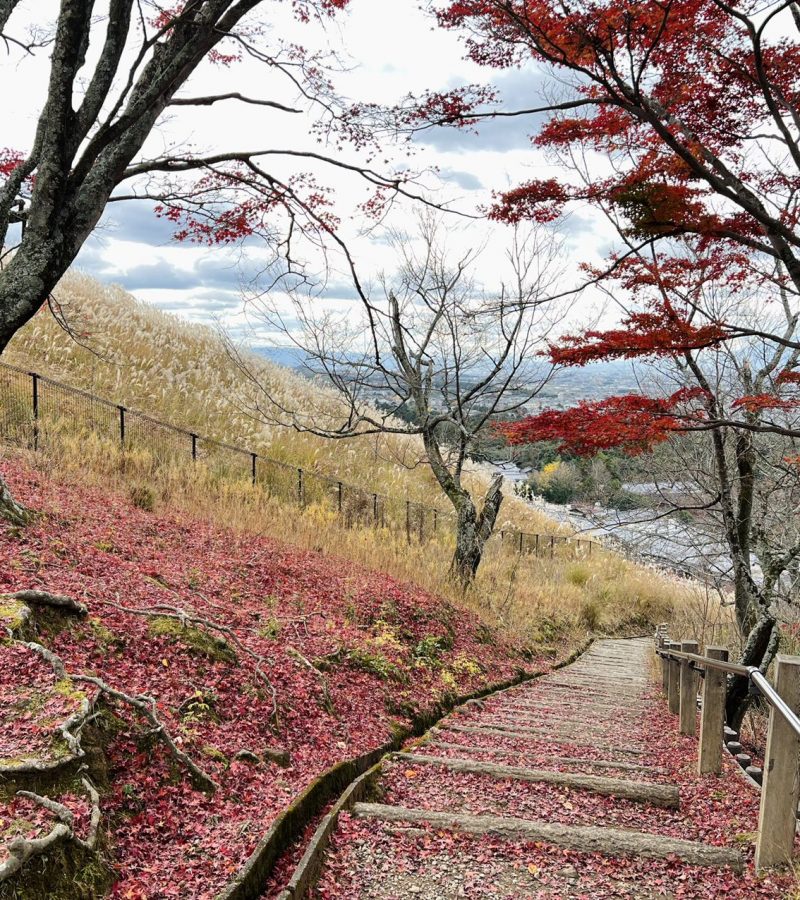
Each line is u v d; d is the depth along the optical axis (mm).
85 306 25672
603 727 8992
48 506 9711
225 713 6051
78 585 6941
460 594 15445
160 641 6539
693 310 9367
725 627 15727
